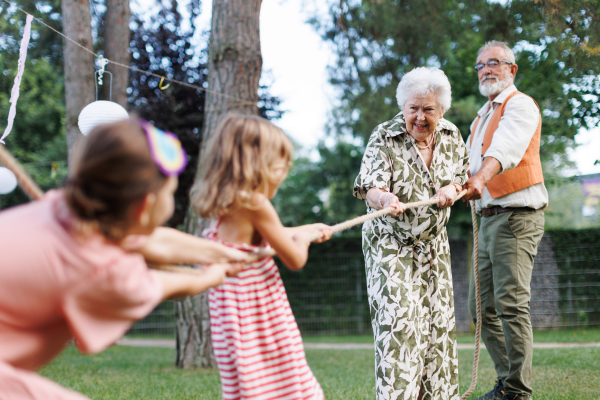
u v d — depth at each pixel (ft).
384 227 10.47
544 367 17.90
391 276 10.21
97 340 4.95
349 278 41.19
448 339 10.59
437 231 10.48
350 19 34.65
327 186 70.85
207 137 21.83
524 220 12.12
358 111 39.52
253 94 22.09
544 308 37.58
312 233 7.60
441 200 10.02
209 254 6.51
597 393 13.20
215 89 21.86
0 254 4.60
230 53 21.77
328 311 40.88
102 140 4.59
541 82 24.53
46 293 4.68
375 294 10.34
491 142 12.00
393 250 10.37
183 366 22.39
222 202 6.42
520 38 26.71
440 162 10.66
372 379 17.44
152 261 6.37
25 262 4.61
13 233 4.69
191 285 5.97
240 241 6.75
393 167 10.46
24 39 13.21
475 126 13.64
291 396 6.69
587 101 22.07
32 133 46.60
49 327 4.95
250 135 6.50
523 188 11.99
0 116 44.73
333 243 41.45
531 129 11.87
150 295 5.24
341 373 19.63
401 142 10.54
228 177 6.44
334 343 34.22
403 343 9.94
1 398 4.51
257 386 6.57
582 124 22.41
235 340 6.56
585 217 78.07
